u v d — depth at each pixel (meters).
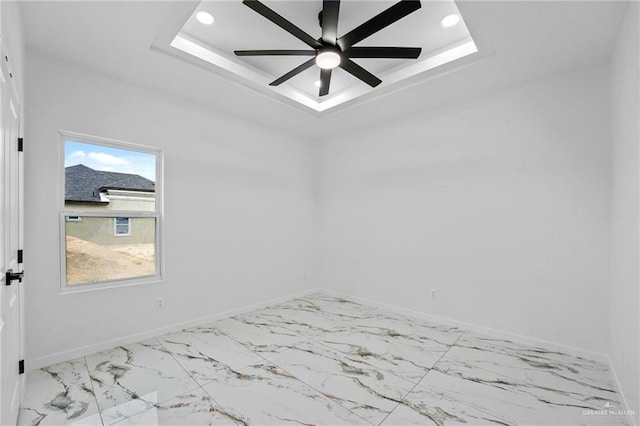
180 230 3.43
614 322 2.43
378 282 4.33
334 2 2.01
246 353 2.84
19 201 2.01
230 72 2.99
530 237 3.06
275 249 4.48
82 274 2.80
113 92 2.96
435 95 3.40
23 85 2.26
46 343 2.56
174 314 3.37
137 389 2.23
